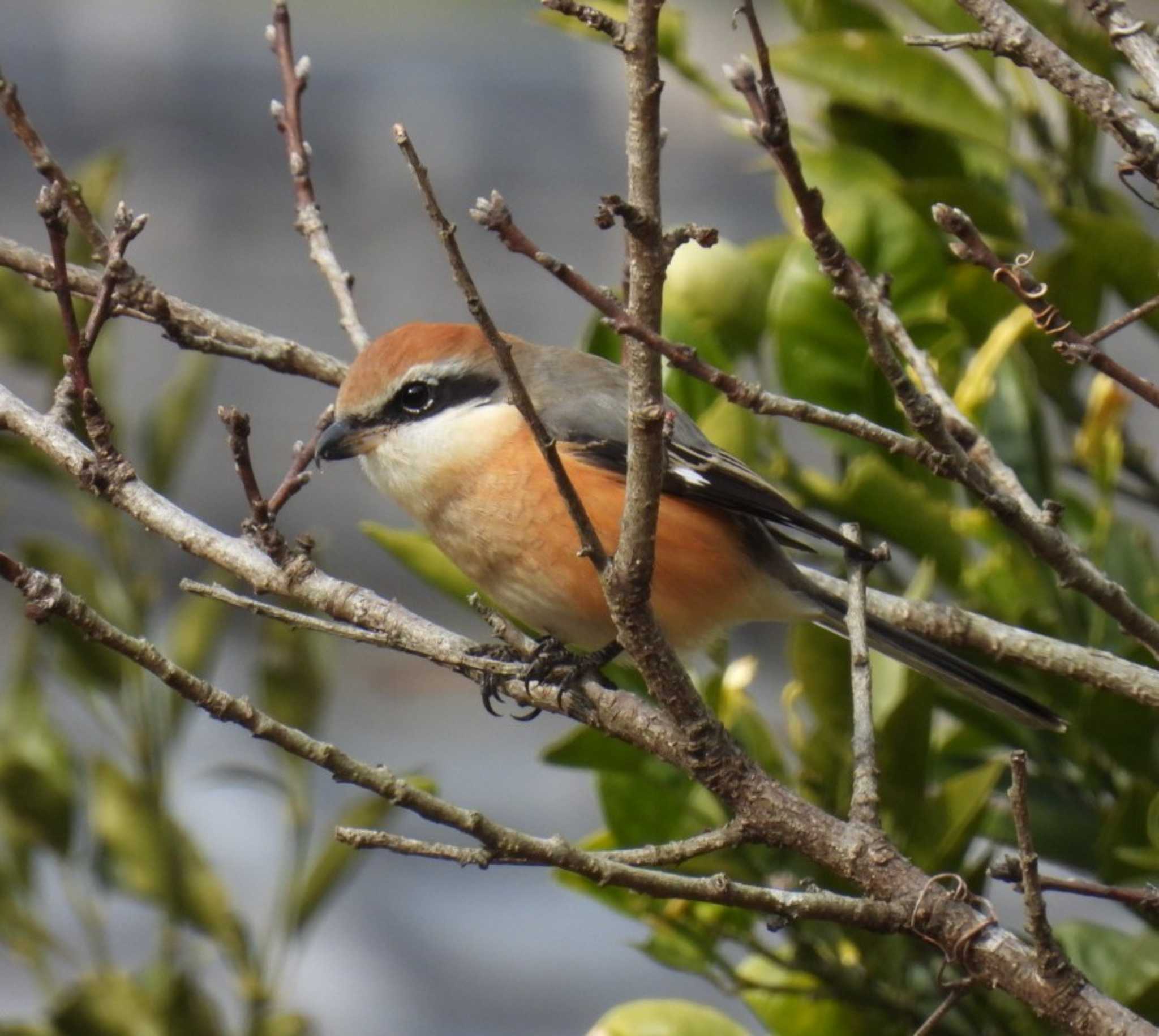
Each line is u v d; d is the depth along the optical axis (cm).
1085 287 748
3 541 1920
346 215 2352
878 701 716
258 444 2214
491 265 2317
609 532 775
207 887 910
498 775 1839
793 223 817
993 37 557
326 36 2480
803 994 693
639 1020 696
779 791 554
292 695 895
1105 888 513
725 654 834
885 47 789
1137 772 687
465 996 1562
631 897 719
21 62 2389
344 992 1542
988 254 537
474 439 789
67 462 662
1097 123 551
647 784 726
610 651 768
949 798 674
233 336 834
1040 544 590
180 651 917
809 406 557
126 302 759
